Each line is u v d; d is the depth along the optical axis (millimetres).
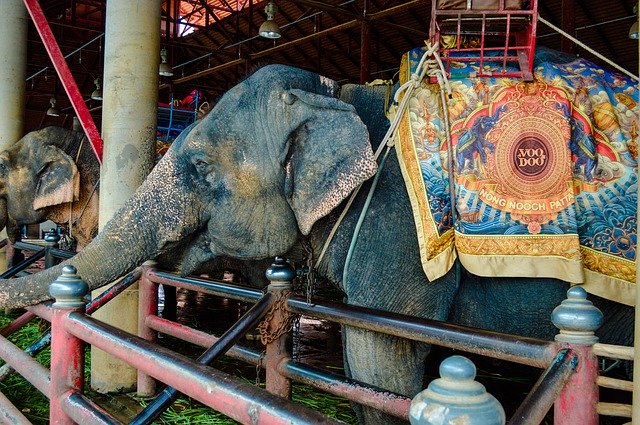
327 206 2338
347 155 2336
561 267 2209
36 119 23422
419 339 1960
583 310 1410
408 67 2514
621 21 12484
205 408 3531
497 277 2430
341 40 17328
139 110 4133
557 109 2275
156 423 3336
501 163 2268
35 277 2633
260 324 2588
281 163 2482
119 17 4129
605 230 2238
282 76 2580
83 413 2012
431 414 948
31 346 3113
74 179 6316
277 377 2633
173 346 5270
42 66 18875
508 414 3604
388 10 12031
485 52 2482
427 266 2283
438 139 2371
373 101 2717
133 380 4199
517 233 2234
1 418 2699
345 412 3455
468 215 2271
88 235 6562
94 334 2014
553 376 1360
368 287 2439
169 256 2803
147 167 4176
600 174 2277
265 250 2605
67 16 19062
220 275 9633
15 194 6293
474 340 1748
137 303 4207
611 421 3133
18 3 6898
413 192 2348
